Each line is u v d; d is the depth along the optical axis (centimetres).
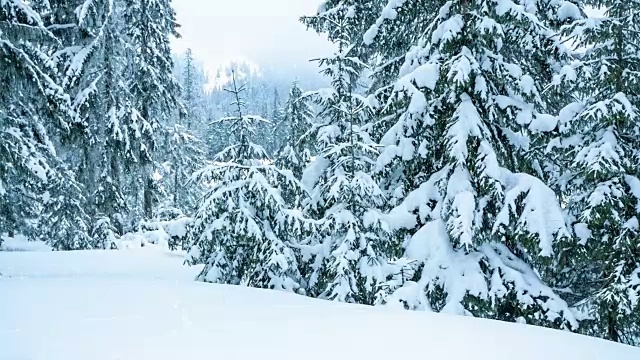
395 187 1062
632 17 916
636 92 939
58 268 1370
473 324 535
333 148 952
